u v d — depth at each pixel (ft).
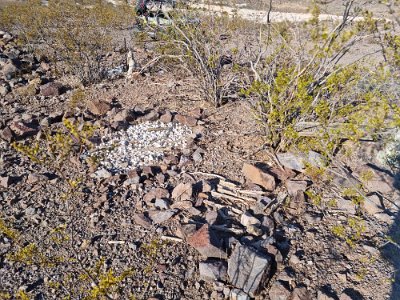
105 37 11.74
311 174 6.16
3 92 10.07
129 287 4.73
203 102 8.93
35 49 12.69
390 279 4.70
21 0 23.20
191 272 4.90
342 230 5.09
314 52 6.43
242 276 4.66
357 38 6.43
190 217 5.67
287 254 5.12
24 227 5.62
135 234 5.43
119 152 7.17
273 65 7.15
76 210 5.87
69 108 9.06
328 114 6.14
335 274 4.80
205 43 8.65
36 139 7.69
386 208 5.75
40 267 5.01
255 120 7.07
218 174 6.53
